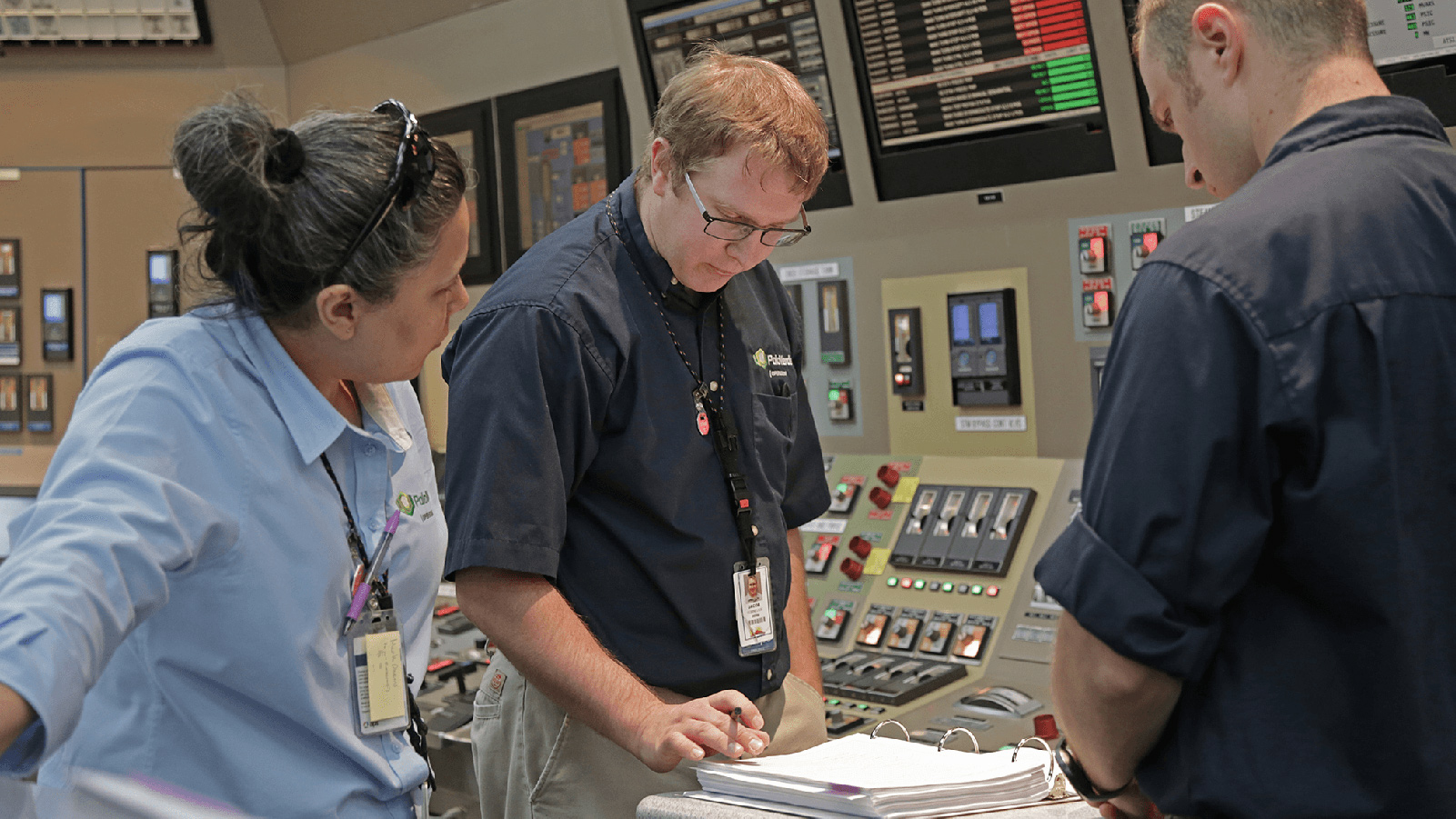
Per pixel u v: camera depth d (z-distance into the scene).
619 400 1.61
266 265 1.11
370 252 1.11
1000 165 2.55
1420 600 0.89
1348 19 0.98
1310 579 0.92
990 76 2.51
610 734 1.44
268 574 1.14
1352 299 0.89
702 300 1.68
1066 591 0.96
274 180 1.08
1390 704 0.89
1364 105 0.97
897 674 2.34
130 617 0.99
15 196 3.95
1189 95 1.06
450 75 3.45
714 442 1.66
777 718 1.71
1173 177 2.35
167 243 3.94
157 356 1.13
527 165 3.33
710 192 1.47
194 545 1.07
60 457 1.07
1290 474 0.91
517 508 1.50
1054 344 2.54
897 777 1.18
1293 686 0.92
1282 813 0.91
